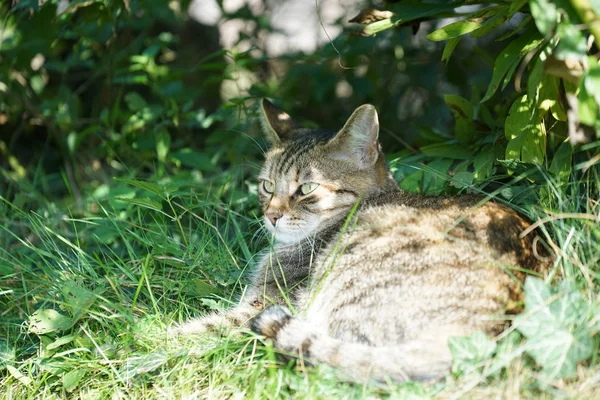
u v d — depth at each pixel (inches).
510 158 179.6
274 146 217.6
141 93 339.0
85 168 296.4
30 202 269.3
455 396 134.0
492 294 149.3
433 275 154.8
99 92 326.3
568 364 134.0
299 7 383.9
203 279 201.0
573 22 143.9
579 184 181.8
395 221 171.6
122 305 185.8
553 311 138.9
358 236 173.6
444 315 148.6
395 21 195.6
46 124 305.9
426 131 239.0
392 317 154.1
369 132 196.9
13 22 263.1
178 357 166.2
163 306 191.9
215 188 256.7
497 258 155.8
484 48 293.0
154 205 204.1
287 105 312.7
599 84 141.7
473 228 163.3
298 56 303.4
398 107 334.0
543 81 174.7
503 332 144.1
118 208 230.5
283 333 153.0
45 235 218.8
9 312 202.1
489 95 173.2
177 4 312.8
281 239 203.5
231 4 378.0
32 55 266.4
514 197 186.9
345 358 146.3
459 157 213.9
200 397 154.1
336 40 291.6
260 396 146.9
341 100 353.1
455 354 138.6
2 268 204.8
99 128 286.2
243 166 273.6
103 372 169.3
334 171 199.3
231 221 235.3
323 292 168.9
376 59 313.1
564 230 160.9
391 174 210.2
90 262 222.2
